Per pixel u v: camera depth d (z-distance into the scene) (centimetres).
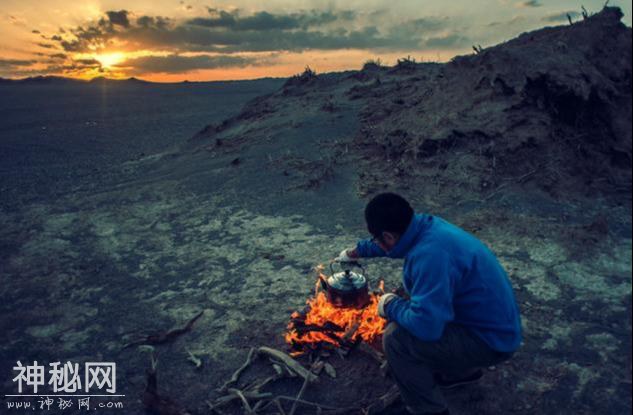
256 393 299
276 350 336
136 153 1359
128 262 546
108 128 2088
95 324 418
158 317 420
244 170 871
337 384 311
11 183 1015
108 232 652
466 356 246
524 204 554
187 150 1210
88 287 490
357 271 459
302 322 354
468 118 694
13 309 455
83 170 1130
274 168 845
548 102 642
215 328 393
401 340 255
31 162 1284
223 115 2533
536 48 684
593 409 274
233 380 319
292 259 506
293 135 1019
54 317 434
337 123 1037
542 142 621
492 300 236
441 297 227
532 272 426
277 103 1441
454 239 237
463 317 243
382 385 306
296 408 294
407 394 266
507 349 240
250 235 588
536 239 480
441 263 229
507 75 686
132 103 3800
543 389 292
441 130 698
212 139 1276
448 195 605
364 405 289
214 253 547
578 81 604
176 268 518
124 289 480
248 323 394
